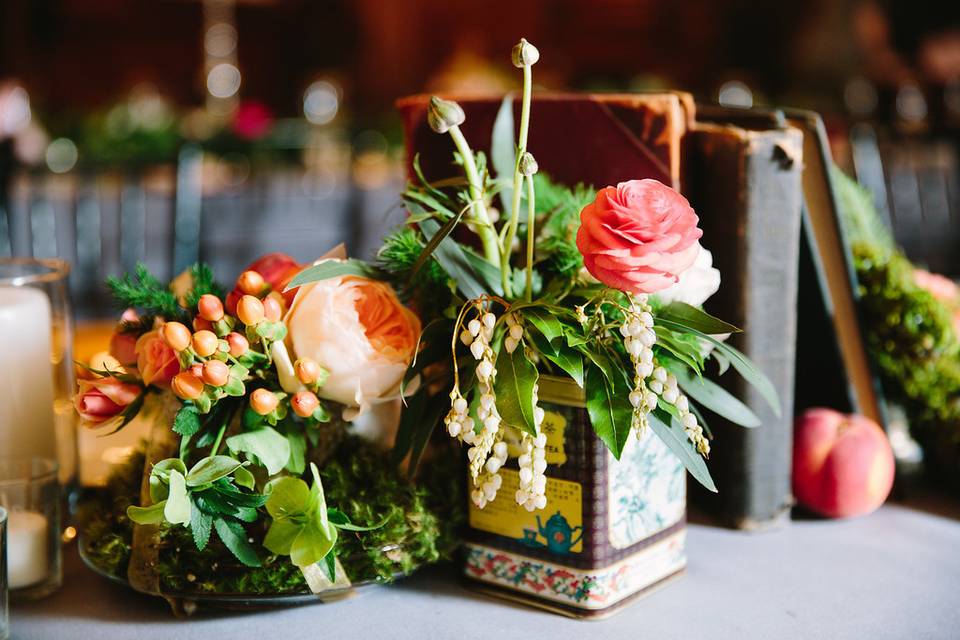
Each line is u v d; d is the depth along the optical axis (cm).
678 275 54
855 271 83
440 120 58
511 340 56
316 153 289
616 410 56
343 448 67
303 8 634
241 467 59
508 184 63
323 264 62
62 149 255
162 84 592
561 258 64
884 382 86
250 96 632
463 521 67
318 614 64
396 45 648
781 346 75
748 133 72
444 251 62
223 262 219
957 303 88
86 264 198
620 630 62
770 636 61
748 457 76
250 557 58
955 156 233
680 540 68
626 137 74
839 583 68
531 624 62
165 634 61
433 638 61
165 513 55
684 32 625
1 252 189
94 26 573
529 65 56
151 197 223
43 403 73
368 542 62
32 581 66
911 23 524
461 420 54
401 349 61
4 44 556
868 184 207
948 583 68
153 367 60
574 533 62
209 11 591
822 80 473
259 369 60
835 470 77
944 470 84
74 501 76
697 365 60
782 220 73
